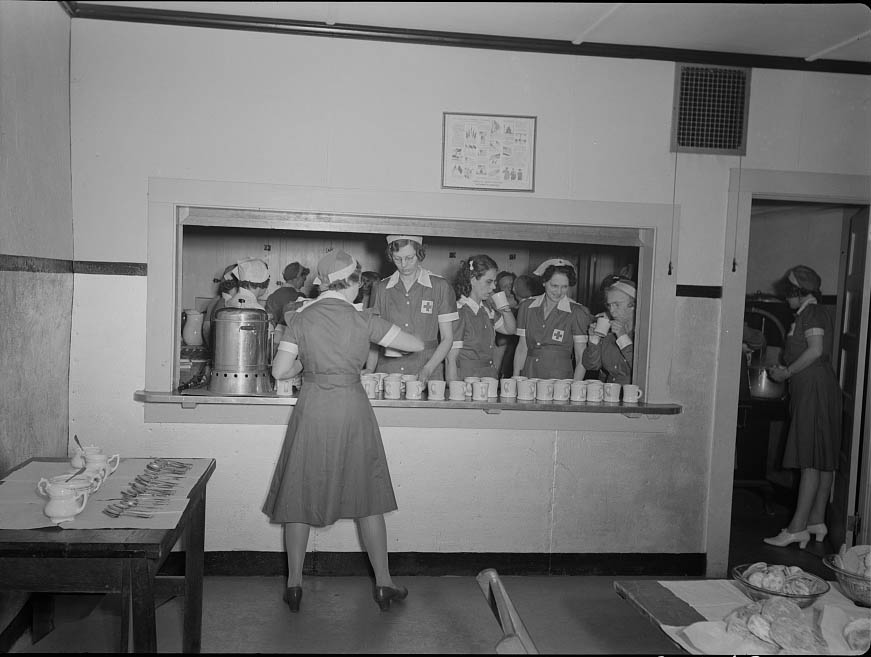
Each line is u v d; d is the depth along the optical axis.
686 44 3.83
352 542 3.82
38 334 3.25
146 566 2.12
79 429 3.66
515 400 3.93
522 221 3.87
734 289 4.02
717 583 2.47
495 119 3.83
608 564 4.01
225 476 3.75
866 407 4.13
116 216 3.63
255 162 3.70
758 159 4.01
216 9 3.54
